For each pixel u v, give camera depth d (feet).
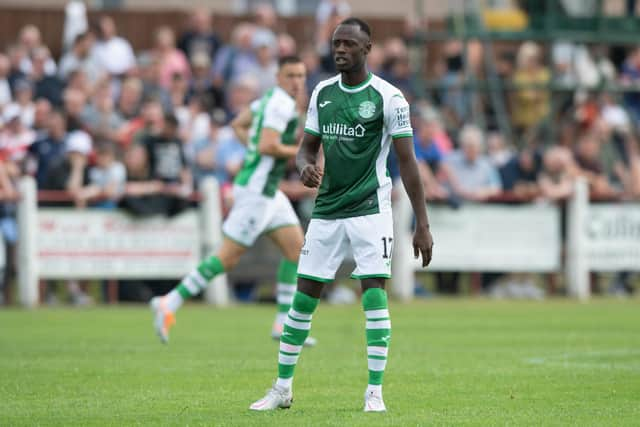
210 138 227.40
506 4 284.82
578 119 261.03
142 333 155.84
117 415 87.30
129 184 208.64
